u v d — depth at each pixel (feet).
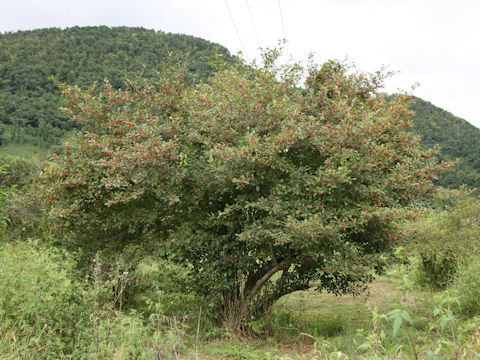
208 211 22.61
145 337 15.23
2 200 23.75
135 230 24.17
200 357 17.52
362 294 33.35
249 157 18.60
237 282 22.07
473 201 31.30
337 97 22.56
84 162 22.79
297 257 21.15
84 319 15.57
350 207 19.94
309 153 20.79
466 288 23.35
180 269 23.80
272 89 22.35
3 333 13.21
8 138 243.40
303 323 23.61
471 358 8.57
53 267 16.53
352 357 14.99
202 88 25.21
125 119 23.58
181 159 20.38
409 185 20.17
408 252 23.09
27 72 325.62
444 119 223.71
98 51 352.49
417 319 21.74
